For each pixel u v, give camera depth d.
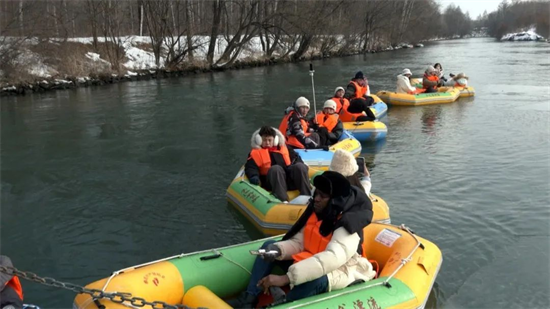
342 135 9.13
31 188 7.49
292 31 28.28
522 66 27.31
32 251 5.45
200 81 21.45
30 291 4.62
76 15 24.00
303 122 8.22
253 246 4.28
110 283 3.44
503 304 4.33
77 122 12.49
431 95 15.12
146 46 26.30
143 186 7.48
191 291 3.74
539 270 4.86
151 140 10.48
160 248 5.46
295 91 17.98
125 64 23.20
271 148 6.39
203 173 8.11
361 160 5.74
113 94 17.52
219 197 6.93
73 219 6.29
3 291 2.96
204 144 10.10
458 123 12.06
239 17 28.06
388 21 45.94
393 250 4.30
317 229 3.47
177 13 25.19
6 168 8.55
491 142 9.96
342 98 10.96
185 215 6.32
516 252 5.23
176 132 11.25
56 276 4.93
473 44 65.31
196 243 5.55
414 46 58.16
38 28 19.56
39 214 6.46
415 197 6.85
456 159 8.73
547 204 6.49
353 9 38.41
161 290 3.61
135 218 6.27
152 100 16.00
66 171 8.33
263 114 13.44
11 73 17.73
